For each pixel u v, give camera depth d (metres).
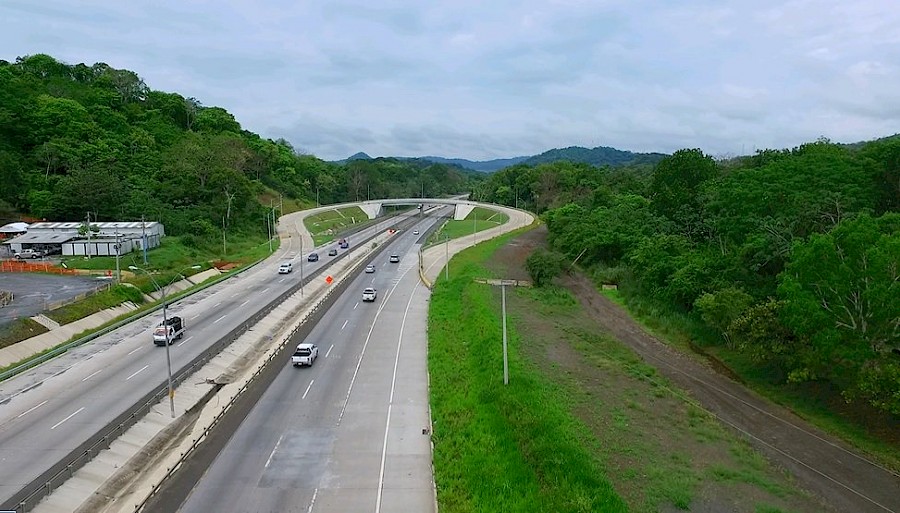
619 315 79.75
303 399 46.69
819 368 46.22
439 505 31.73
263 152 197.88
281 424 41.94
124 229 107.00
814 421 46.12
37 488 31.58
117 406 43.09
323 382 50.62
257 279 97.06
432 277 99.81
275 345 59.88
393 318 74.06
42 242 98.12
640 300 84.00
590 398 48.53
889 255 43.22
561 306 82.81
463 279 91.25
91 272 86.81
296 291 87.19
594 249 108.88
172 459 35.78
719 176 125.06
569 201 169.62
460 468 35.56
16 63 172.25
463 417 42.88
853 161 82.19
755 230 72.88
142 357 54.75
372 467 36.03
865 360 43.50
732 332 54.75
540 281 93.75
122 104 172.38
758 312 52.00
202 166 142.12
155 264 94.69
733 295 61.06
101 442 35.97
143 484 33.31
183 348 57.81
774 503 33.88
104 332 62.66
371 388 49.38
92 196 114.06
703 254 80.62
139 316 70.00
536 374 51.69
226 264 107.75
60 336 59.97
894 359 43.88
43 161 122.88
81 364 52.62
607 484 33.44
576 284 97.88
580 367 56.41
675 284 74.50
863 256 45.12
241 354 57.44
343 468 35.81
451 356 57.44
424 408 45.41
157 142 163.38
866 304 45.06
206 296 83.25
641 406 47.44
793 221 67.19
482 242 134.88
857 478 37.28
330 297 86.12
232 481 33.97
